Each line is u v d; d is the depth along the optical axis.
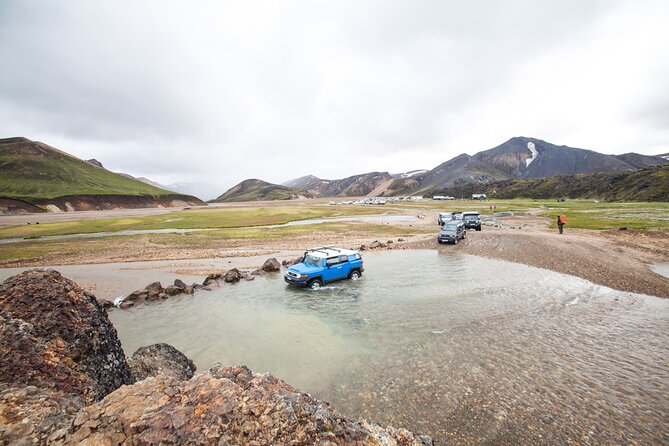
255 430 5.50
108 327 9.80
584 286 21.83
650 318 16.03
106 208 187.88
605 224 54.50
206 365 12.84
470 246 37.97
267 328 16.36
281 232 57.91
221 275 27.09
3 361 7.15
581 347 13.01
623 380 10.58
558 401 9.54
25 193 181.25
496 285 22.50
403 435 7.46
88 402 7.49
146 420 5.47
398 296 20.66
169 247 43.94
